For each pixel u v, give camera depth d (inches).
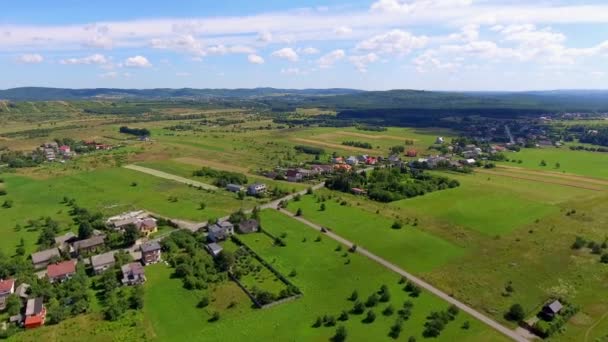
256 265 5147.6
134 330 3887.8
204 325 3964.1
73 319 4065.0
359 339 3715.6
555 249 5511.8
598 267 5039.4
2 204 7485.2
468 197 7746.1
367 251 5516.7
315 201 7628.0
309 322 3988.7
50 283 4655.5
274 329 3887.8
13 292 4468.5
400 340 3708.2
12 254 5472.4
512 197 7716.5
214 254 5398.6
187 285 4687.5
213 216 6840.6
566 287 4628.4
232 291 4589.1
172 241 5684.1
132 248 5664.4
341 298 4404.5
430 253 5433.1
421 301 4328.3
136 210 7130.9
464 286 4628.4
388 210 7086.6
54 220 6619.1
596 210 7017.7
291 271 5000.0
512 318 4072.3
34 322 3924.7
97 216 6510.8
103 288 4653.1
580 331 3895.2
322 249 5575.8
